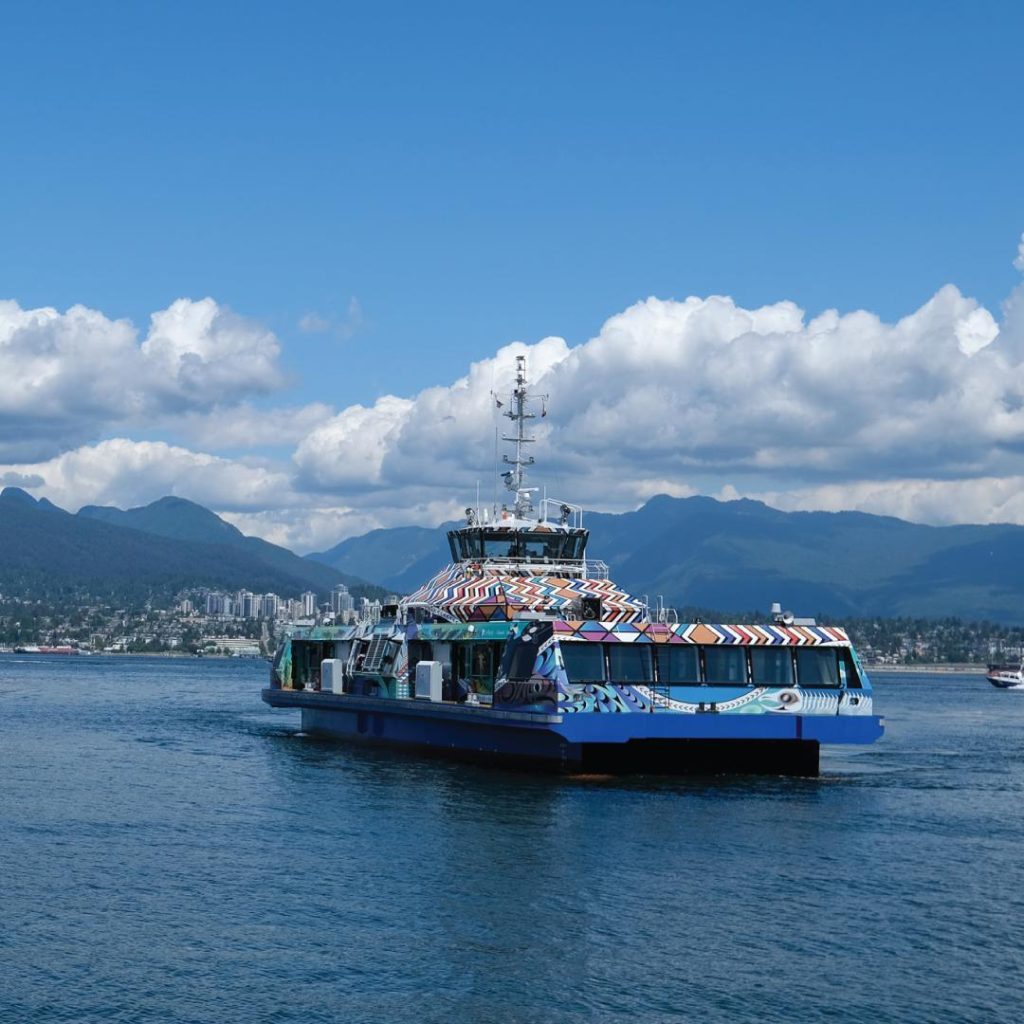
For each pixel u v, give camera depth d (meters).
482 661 55.56
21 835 40.88
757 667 50.12
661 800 46.84
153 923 30.61
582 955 28.38
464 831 40.94
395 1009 25.41
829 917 31.31
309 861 36.81
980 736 90.38
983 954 28.66
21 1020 24.73
